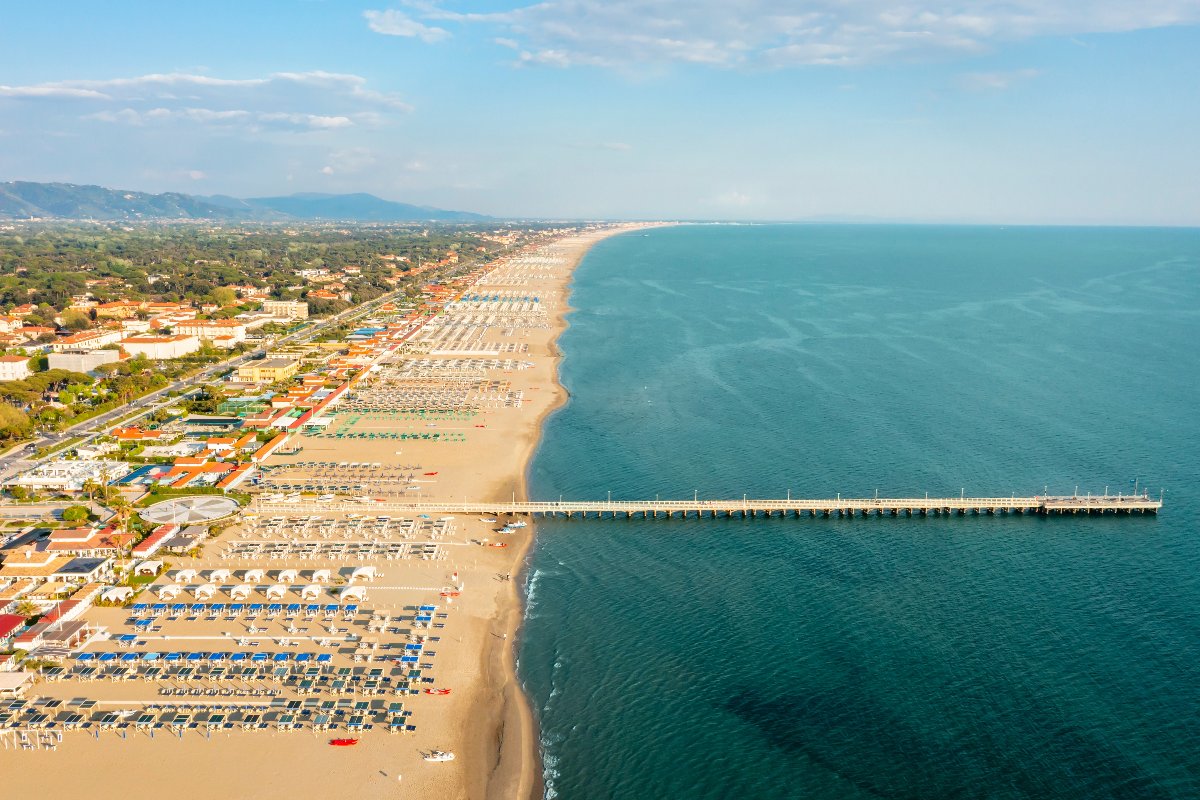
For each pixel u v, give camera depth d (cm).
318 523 19188
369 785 11012
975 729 12025
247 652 13762
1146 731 11900
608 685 13250
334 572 16775
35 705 12431
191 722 12112
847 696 12850
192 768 11188
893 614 15225
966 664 13575
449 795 10912
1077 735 11856
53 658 13500
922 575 16788
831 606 15575
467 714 12481
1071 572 16788
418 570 17000
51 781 10900
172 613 14988
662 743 11962
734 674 13488
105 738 11756
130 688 12862
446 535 18775
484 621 15062
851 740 11894
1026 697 12700
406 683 13138
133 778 10981
